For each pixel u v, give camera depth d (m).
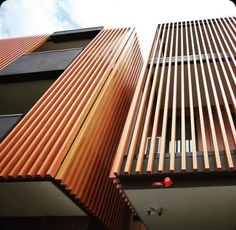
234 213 4.63
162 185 4.04
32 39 11.27
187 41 9.41
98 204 5.41
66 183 4.27
